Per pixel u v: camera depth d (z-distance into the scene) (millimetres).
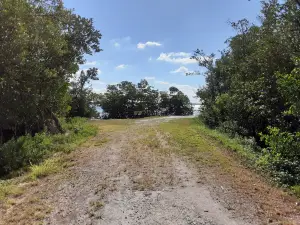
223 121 19891
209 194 6242
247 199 5941
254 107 13180
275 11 13570
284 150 7977
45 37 14031
